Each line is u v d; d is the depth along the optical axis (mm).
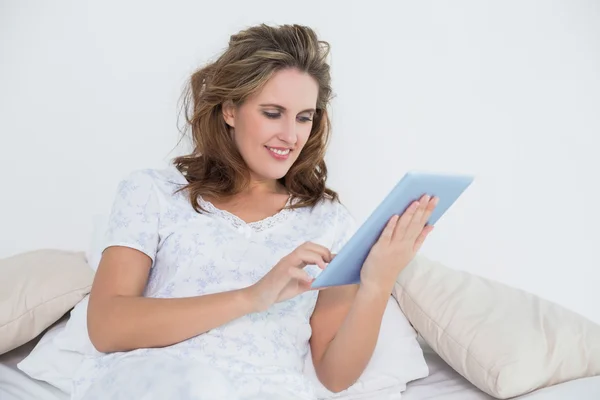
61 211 2369
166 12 2326
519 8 2393
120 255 1442
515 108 2412
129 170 2355
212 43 2334
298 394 1401
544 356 1640
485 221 2428
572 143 2432
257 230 1527
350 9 2357
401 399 1727
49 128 2350
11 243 2379
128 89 2340
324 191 1674
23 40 2328
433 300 1820
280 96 1461
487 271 2438
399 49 2375
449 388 1755
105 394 1289
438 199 1244
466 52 2389
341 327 1508
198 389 1239
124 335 1347
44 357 1755
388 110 2387
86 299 1836
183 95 2225
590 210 2447
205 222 1491
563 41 2410
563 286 2457
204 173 1585
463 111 2400
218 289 1433
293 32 1516
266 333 1428
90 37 2328
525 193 2432
